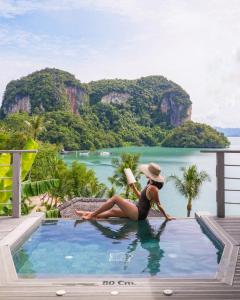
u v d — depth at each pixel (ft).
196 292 10.94
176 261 14.61
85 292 10.96
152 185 21.62
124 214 21.95
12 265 13.24
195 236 18.25
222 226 18.79
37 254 15.64
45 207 126.41
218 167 20.66
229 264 13.19
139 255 15.38
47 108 596.70
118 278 12.12
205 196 293.64
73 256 15.33
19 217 20.72
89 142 522.88
